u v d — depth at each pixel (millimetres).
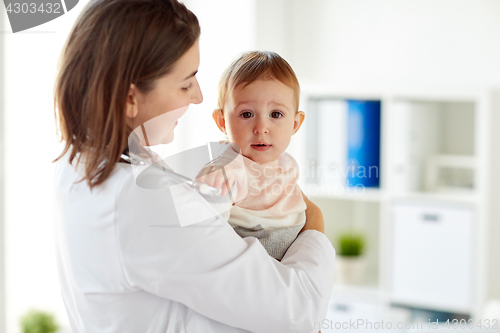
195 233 705
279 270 763
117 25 713
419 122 2293
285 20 2699
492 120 2291
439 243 2189
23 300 2096
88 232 733
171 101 772
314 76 2697
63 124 758
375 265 2588
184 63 766
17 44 2008
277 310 730
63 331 2035
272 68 975
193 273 696
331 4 2625
